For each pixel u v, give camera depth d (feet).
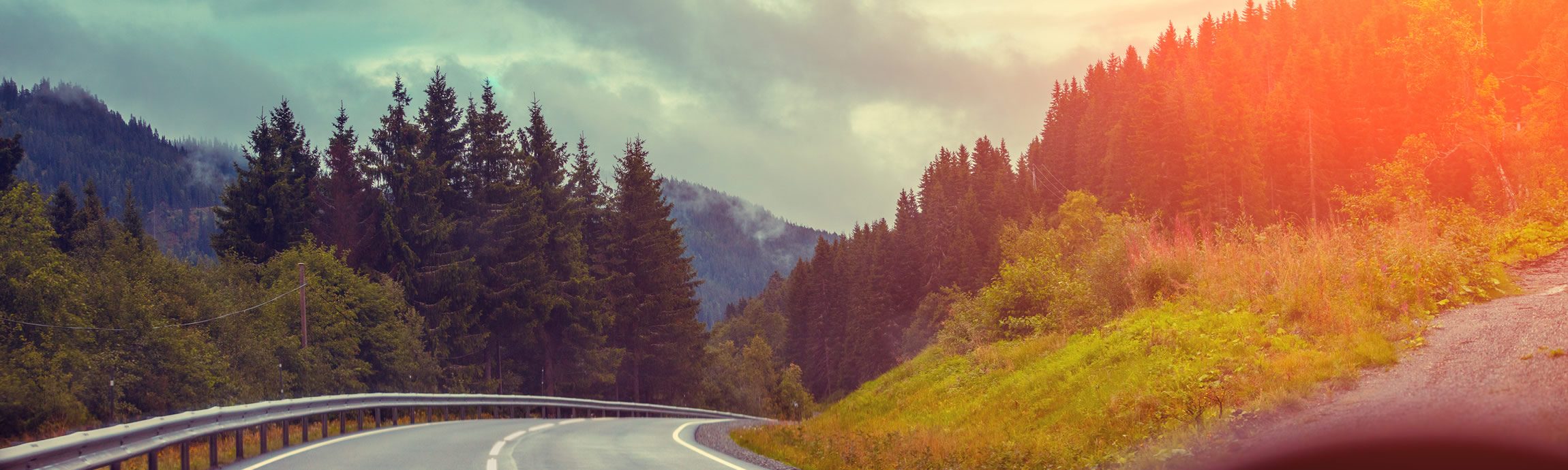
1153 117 251.60
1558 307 42.14
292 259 161.79
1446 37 115.75
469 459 43.80
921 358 118.42
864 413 89.71
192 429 40.86
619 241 224.33
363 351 161.79
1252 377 43.27
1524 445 26.32
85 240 211.20
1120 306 82.43
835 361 409.49
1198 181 233.55
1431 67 118.83
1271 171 247.29
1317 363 41.73
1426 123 216.13
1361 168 241.76
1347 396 36.04
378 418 73.72
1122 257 85.10
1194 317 63.10
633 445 55.72
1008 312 100.68
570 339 202.59
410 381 163.02
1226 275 69.05
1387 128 240.53
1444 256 51.83
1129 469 35.96
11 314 111.24
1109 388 53.98
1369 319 47.73
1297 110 249.75
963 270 322.75
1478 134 113.91
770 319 507.71
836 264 425.28
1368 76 253.85
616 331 222.69
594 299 211.61
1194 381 46.34
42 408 102.17
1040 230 191.31
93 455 32.86
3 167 194.70
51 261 116.26
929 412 75.31
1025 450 44.93
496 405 103.86
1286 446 31.63
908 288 388.98
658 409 149.89
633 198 224.74
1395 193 71.00
